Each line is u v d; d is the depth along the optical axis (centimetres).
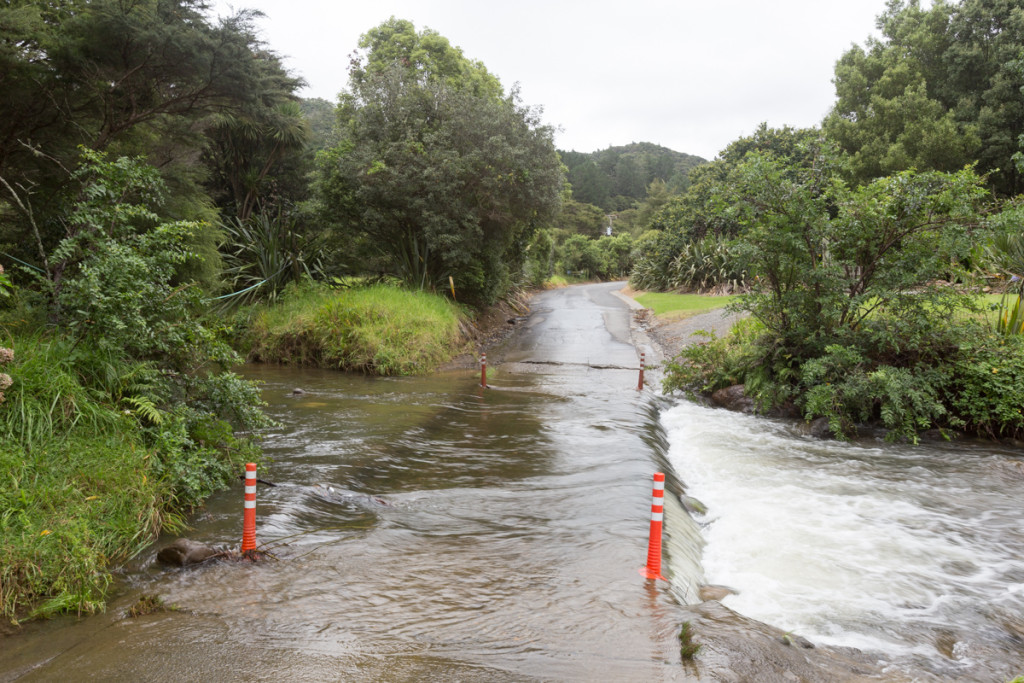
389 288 1992
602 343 2205
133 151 1365
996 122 2527
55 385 561
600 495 679
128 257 647
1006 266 1459
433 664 352
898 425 1125
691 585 514
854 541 646
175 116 1428
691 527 660
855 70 2966
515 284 3216
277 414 1051
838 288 1225
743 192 1286
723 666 350
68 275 718
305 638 383
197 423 665
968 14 2675
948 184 1129
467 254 2150
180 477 577
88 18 1091
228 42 1210
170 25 1152
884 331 1166
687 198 4794
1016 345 1139
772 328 1317
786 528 680
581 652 367
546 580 473
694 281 3659
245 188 2733
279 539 541
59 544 440
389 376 1562
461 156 2083
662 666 350
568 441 931
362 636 387
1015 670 405
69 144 1192
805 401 1233
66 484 498
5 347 574
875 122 2820
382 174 2044
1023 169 1485
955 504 766
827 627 466
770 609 495
